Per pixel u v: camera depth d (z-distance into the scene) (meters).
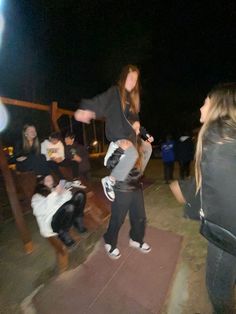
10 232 4.13
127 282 2.76
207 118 1.65
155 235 3.66
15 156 4.16
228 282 1.66
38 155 4.16
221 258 1.62
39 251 3.54
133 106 2.63
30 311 2.49
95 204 4.32
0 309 2.55
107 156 2.57
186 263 3.09
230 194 1.50
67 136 5.56
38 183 3.40
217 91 1.66
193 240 3.57
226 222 1.53
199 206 1.77
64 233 3.34
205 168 1.56
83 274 2.89
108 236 2.98
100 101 2.41
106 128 2.60
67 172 5.04
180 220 4.17
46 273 3.05
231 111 1.57
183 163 8.13
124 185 2.61
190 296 2.59
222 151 1.50
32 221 4.45
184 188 1.85
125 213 2.78
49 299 2.58
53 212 3.16
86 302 2.52
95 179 7.46
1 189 6.07
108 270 2.94
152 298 2.54
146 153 2.78
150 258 3.13
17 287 2.85
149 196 5.40
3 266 3.24
